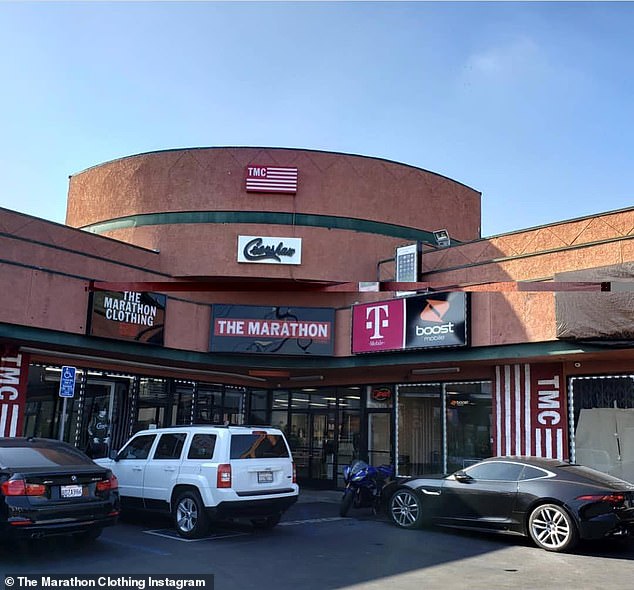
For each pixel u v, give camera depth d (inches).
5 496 311.6
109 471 357.7
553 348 511.5
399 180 772.0
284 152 740.7
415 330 591.2
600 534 374.6
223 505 395.9
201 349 665.6
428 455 673.6
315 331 673.6
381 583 298.0
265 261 710.5
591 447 549.3
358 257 727.1
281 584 292.2
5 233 534.6
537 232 567.2
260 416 842.8
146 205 748.0
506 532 408.8
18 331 520.4
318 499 666.2
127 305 597.3
